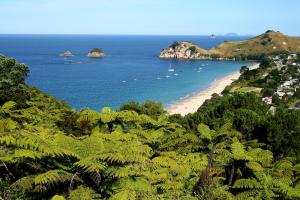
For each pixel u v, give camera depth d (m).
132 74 179.12
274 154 29.11
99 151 12.70
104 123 21.17
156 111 47.72
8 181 11.30
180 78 167.00
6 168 11.67
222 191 15.55
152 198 12.92
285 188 16.34
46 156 12.47
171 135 23.20
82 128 26.25
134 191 12.30
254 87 126.69
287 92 109.88
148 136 20.66
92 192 11.77
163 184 14.64
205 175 15.92
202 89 135.38
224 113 34.09
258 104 39.03
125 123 21.34
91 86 138.38
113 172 12.16
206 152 22.50
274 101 94.00
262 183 16.72
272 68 172.12
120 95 119.25
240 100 38.00
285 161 21.22
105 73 182.00
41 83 143.50
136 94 121.75
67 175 11.81
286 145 28.61
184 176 16.69
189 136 22.84
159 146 21.95
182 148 22.98
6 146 13.14
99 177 12.02
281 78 140.88
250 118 30.73
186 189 15.98
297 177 20.11
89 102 105.94
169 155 19.20
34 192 11.65
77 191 11.41
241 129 30.59
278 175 19.27
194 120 35.53
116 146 13.77
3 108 21.27
